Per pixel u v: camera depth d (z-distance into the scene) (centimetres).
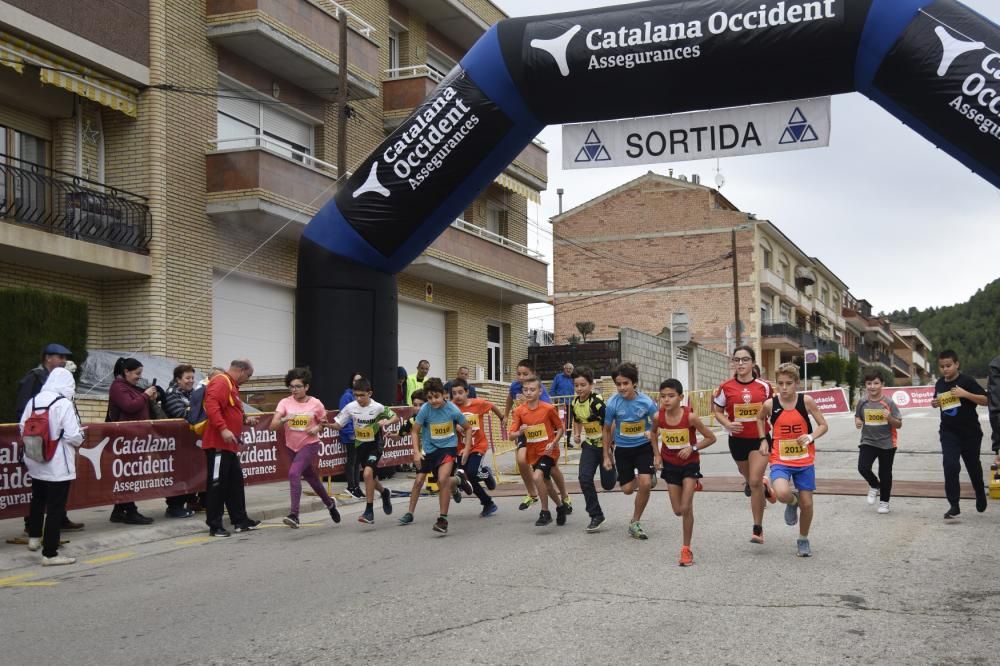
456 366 2464
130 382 1071
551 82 1284
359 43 2044
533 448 1044
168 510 1111
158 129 1619
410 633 574
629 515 1082
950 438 1017
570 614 613
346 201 1433
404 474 1652
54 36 1445
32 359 1288
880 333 8350
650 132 1309
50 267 1508
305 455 1066
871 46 1172
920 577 720
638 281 4956
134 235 1576
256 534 1040
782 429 815
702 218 4872
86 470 982
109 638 589
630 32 1242
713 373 3912
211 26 1736
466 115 1330
